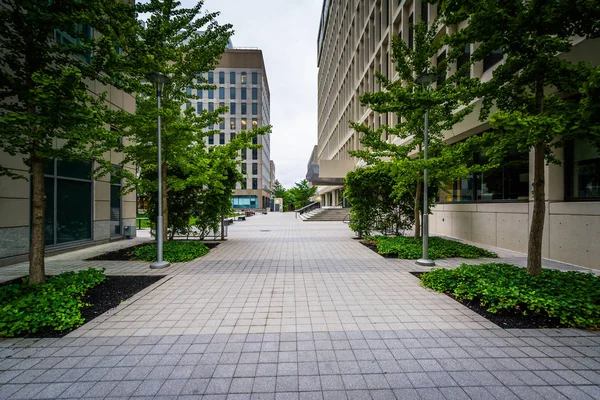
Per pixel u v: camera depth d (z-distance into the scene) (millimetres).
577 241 8156
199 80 9742
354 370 3193
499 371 3172
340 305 5191
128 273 7465
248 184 69312
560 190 8930
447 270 6684
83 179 11672
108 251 10820
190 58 9461
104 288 6117
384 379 3031
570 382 2979
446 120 10023
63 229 10672
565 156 8852
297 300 5469
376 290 6051
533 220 5707
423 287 6246
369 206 13406
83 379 3055
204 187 12727
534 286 5016
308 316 4699
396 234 13281
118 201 14562
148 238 15289
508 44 5059
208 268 8047
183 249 9766
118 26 6500
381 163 11203
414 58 9039
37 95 4676
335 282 6660
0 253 8086
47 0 5191
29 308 4461
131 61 6504
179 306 5156
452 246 10242
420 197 12438
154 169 10016
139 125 8422
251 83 67875
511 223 10766
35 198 5559
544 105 5352
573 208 8281
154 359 3438
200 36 9453
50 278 5918
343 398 2742
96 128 5734
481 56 5449
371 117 25031
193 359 3434
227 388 2891
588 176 8281
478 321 4469
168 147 9242
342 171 26000
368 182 12953
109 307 5094
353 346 3725
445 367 3252
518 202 10477
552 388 2883
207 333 4109
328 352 3578
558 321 4363
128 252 10211
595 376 3078
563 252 8578
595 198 8008
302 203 58531
